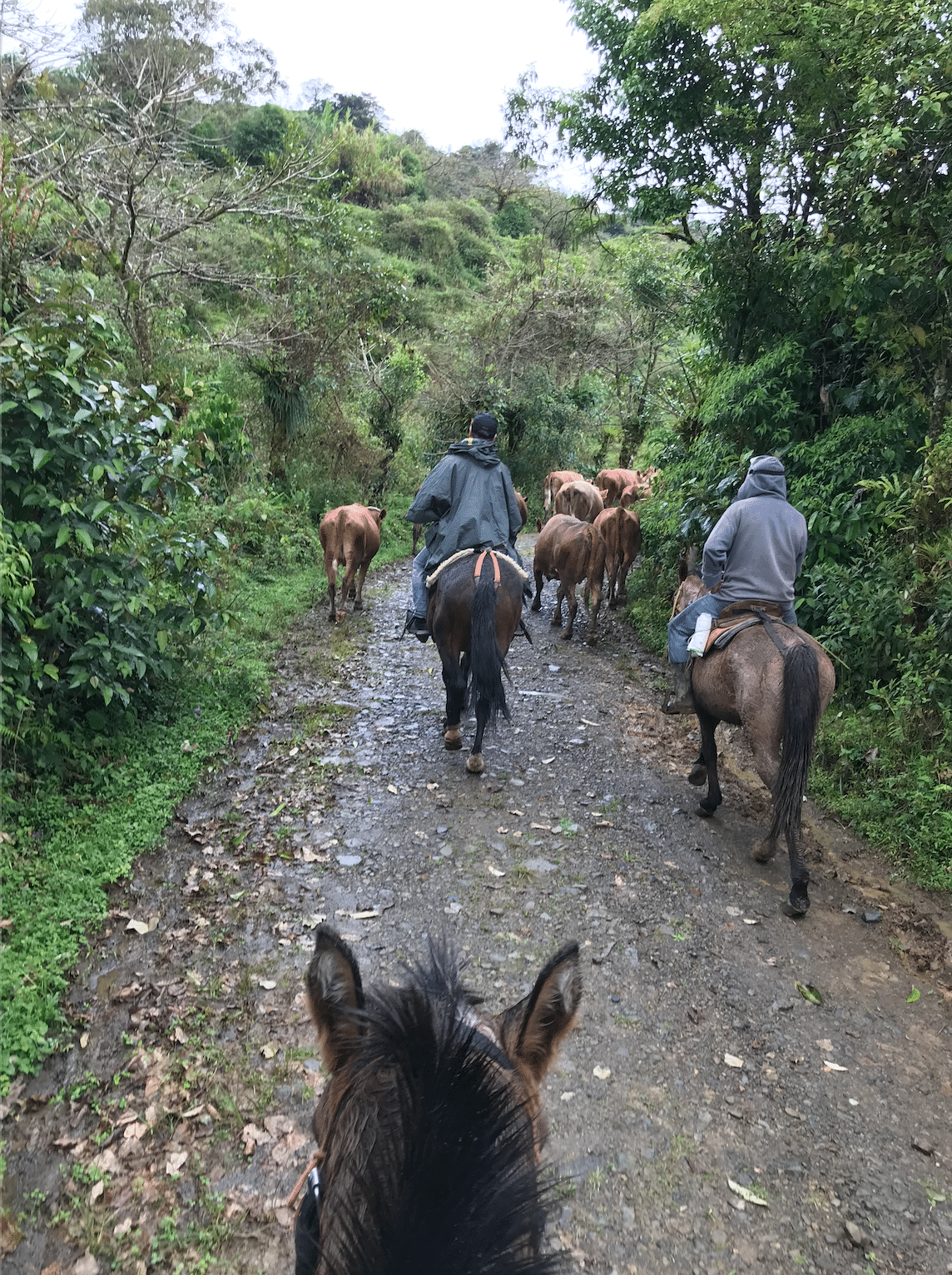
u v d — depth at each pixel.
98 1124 3.01
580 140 10.84
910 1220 2.87
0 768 4.64
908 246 7.17
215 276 11.78
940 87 6.70
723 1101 3.33
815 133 8.17
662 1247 2.71
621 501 12.60
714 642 5.18
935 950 4.37
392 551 14.83
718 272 8.67
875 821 5.57
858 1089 3.44
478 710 5.82
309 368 13.33
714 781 5.61
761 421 8.57
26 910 3.93
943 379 7.23
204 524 8.80
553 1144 3.06
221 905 4.32
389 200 47.25
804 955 4.29
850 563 7.46
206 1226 2.67
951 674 6.10
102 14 10.73
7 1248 2.55
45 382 4.82
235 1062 3.33
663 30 9.19
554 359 21.70
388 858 4.90
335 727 6.72
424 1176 1.07
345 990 1.57
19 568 4.64
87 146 9.76
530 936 4.28
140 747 5.61
